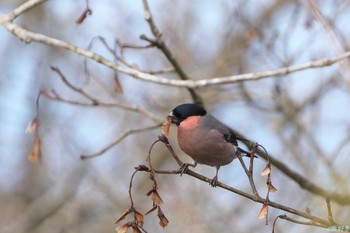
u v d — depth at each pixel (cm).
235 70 1259
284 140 1135
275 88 1166
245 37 1215
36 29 1411
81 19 787
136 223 605
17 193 1405
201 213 1173
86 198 1340
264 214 613
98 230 1316
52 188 1370
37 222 1345
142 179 1344
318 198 955
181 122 841
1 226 1344
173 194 1052
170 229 1178
